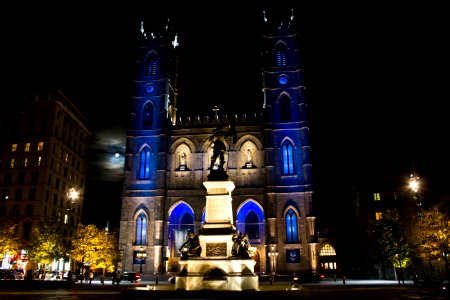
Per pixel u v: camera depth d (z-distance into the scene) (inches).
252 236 2952.8
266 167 2878.9
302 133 2940.5
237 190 2896.2
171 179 2997.0
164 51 3353.8
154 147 3070.9
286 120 3016.7
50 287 1486.2
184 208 3021.7
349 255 3287.4
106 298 861.2
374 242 2422.5
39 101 3631.9
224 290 757.9
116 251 2859.3
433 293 1153.4
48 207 3403.1
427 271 2490.2
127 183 2989.7
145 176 3014.3
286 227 2768.2
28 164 3437.5
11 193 3368.6
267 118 3004.4
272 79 3129.9
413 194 2844.5
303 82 3097.9
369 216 2977.4
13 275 2210.9
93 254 2490.2
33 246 2546.8
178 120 3191.4
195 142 3048.7
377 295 1056.8
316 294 1099.3
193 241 909.8
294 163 2893.7
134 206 2930.6
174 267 2802.7
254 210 2942.9
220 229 916.6
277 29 3294.8
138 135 3102.9
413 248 2240.4
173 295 742.5
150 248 2810.0
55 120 3602.4
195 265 876.6
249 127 3031.5
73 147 4008.4
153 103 3198.8
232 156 2974.9
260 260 2797.7
